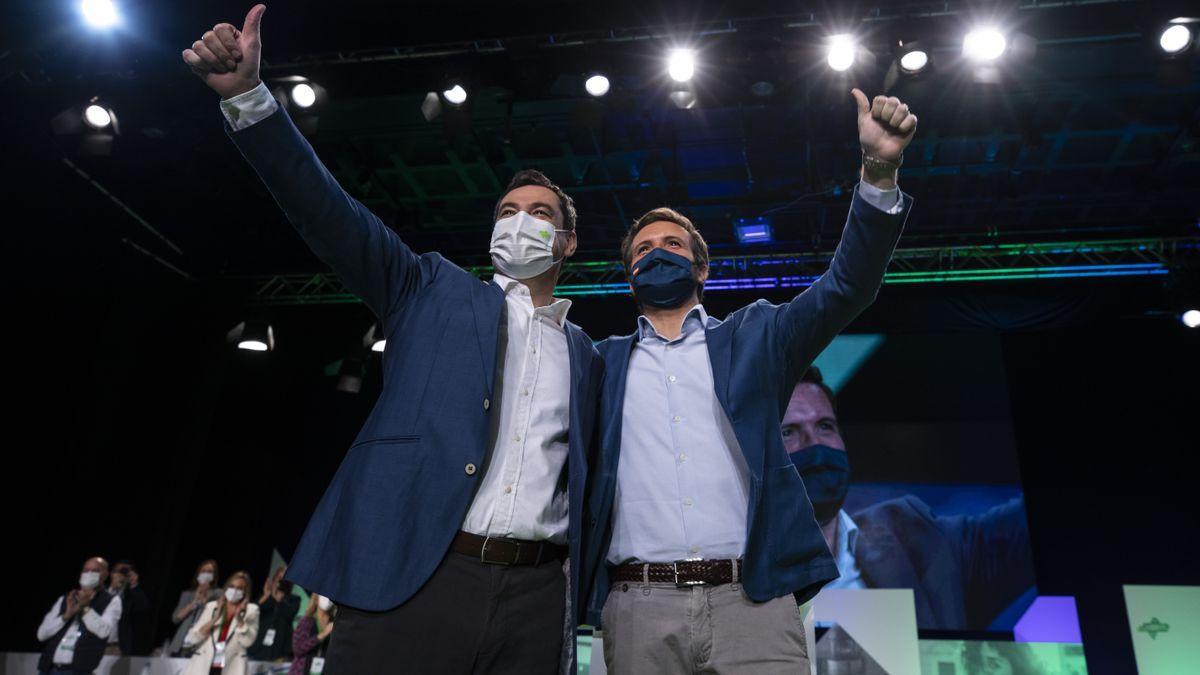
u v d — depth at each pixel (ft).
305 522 26.68
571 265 25.89
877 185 5.38
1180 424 23.77
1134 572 22.75
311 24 19.08
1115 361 24.54
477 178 23.63
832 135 20.85
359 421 27.43
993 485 23.21
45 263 23.77
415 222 25.14
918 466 23.67
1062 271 24.89
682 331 6.25
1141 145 21.45
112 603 18.76
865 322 25.46
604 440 5.73
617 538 5.56
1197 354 24.20
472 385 4.97
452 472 4.67
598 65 18.54
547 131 21.47
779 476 5.46
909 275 25.31
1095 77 19.10
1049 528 23.34
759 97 19.06
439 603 4.46
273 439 27.58
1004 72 17.58
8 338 23.13
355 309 28.66
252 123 4.72
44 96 20.17
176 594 25.73
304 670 19.11
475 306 5.32
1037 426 24.29
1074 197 23.34
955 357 24.80
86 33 18.71
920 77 17.65
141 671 20.07
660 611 5.24
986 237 24.41
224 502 26.86
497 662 4.62
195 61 4.68
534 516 4.88
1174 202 23.40
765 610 5.16
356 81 20.03
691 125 21.07
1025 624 21.75
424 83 19.88
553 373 5.48
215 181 23.31
